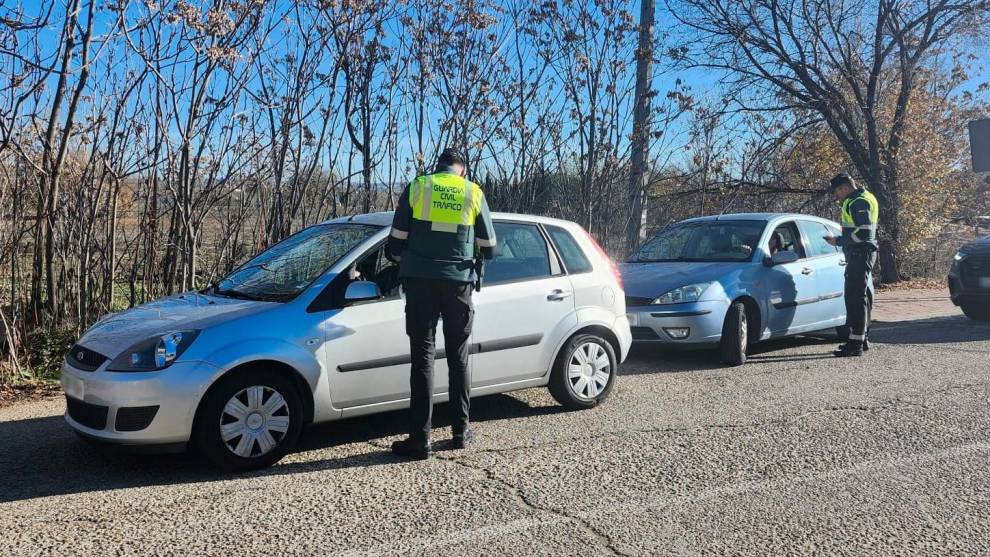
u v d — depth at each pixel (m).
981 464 5.07
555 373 6.25
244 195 9.05
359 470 4.94
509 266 6.04
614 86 11.50
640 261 9.51
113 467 4.95
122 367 4.65
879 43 17.80
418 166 10.01
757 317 8.59
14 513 4.20
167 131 8.05
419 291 5.05
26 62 6.95
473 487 4.65
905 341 10.05
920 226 19.38
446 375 5.69
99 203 8.28
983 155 14.03
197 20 7.43
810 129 18.67
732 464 5.09
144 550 3.76
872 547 3.86
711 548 3.84
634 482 4.75
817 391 7.12
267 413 4.92
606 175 11.87
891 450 5.36
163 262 8.55
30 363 7.39
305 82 9.05
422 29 10.06
